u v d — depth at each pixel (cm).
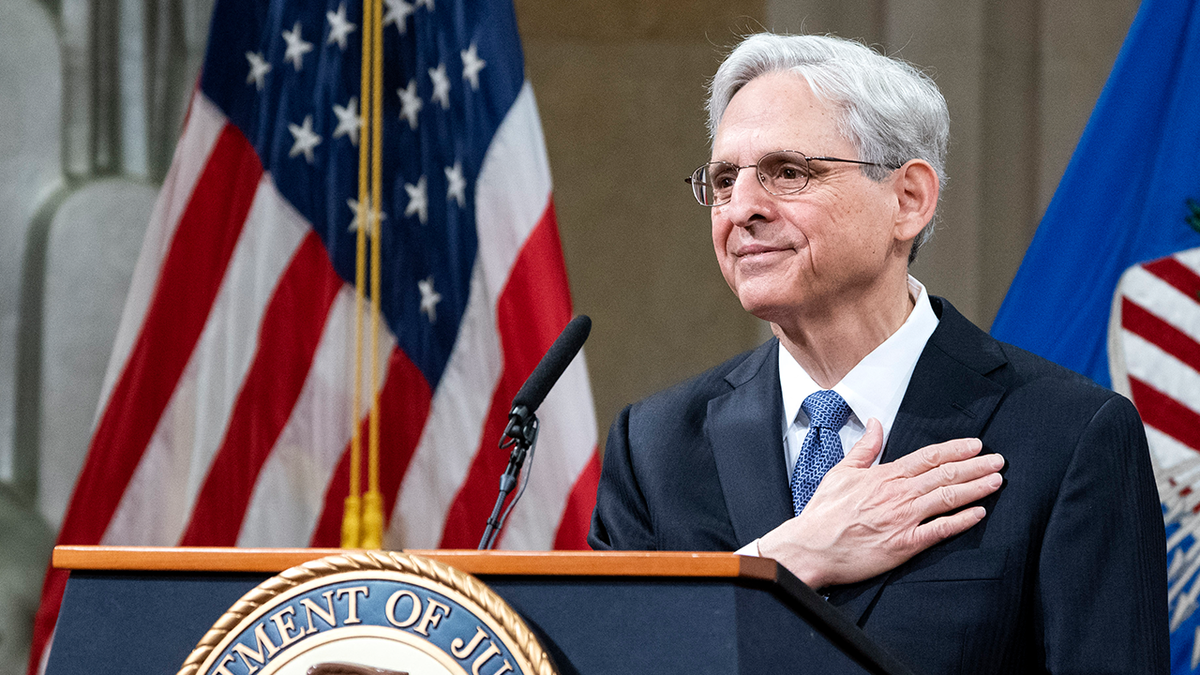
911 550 436
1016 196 1289
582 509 960
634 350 1331
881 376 495
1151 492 453
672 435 525
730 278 494
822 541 441
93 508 965
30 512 1258
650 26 1366
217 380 976
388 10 1034
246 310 984
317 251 998
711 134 525
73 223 1284
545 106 1357
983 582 430
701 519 494
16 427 1264
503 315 985
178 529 965
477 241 1002
